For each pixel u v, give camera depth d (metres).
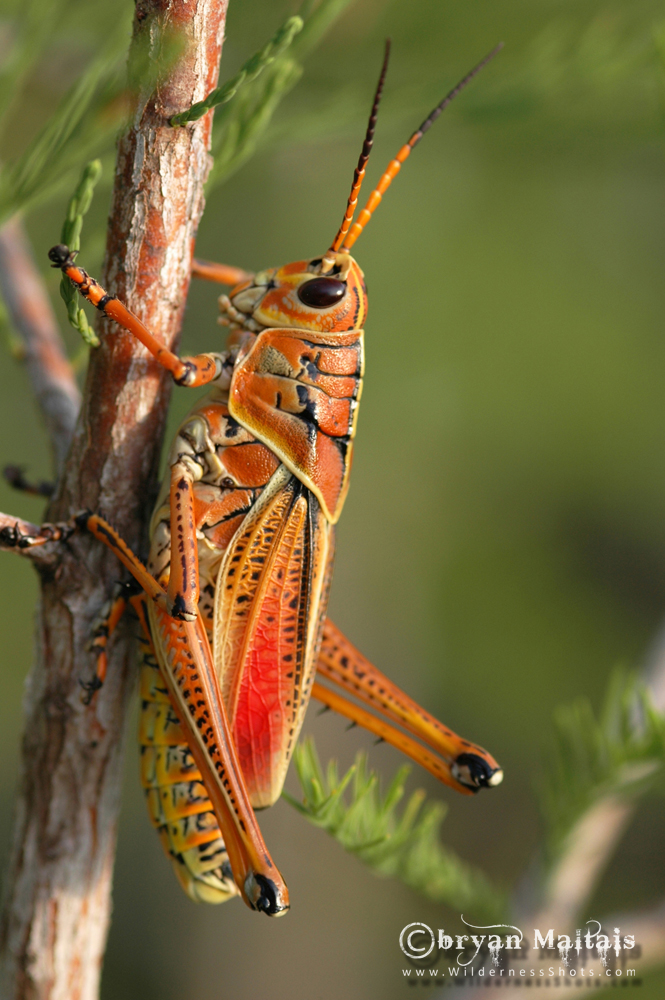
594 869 0.43
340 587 0.85
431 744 0.43
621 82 0.43
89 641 0.41
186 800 0.42
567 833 0.42
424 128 0.42
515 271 0.77
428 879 0.41
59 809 0.41
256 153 0.43
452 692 1.05
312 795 0.40
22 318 0.43
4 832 0.83
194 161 0.40
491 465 0.98
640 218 0.82
